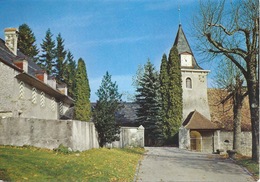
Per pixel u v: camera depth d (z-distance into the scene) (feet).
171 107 130.21
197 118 132.98
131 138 100.94
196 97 146.10
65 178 37.63
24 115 81.20
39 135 61.62
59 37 185.68
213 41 62.95
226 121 143.84
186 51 151.94
